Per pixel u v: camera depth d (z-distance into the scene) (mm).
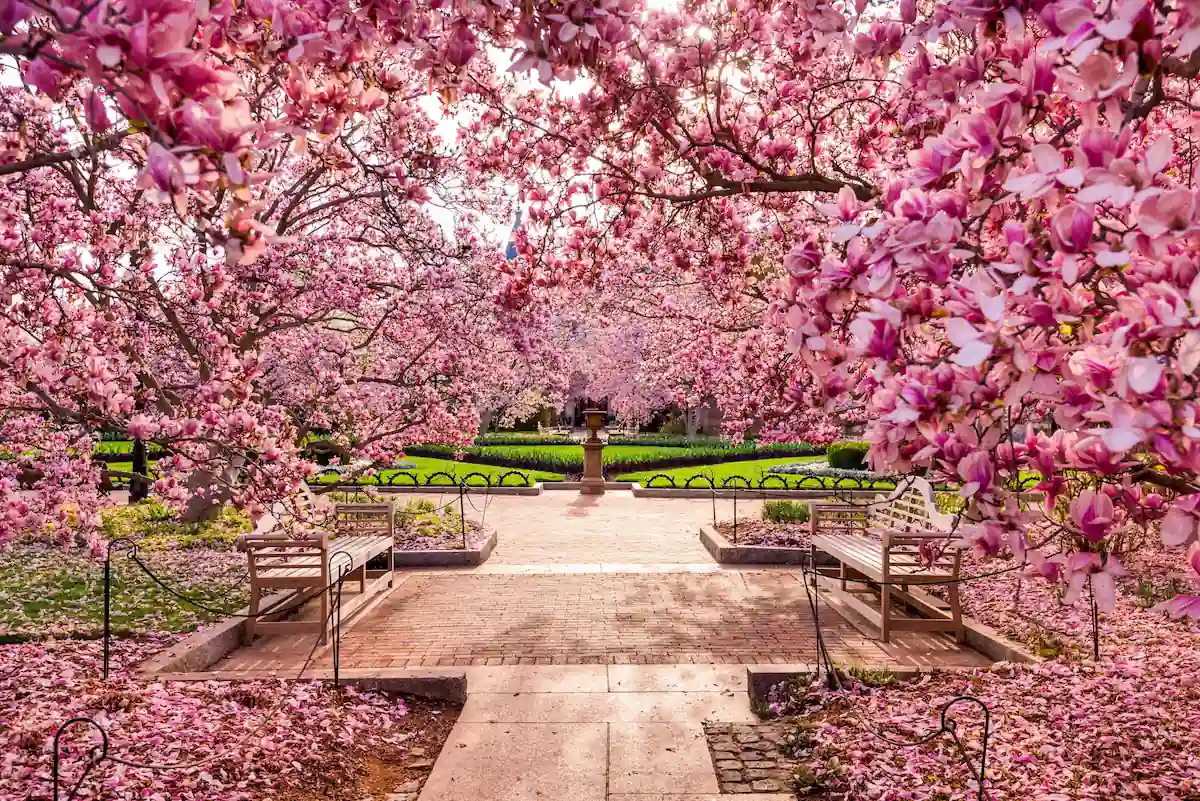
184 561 8773
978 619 6289
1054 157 1492
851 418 3211
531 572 8852
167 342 9852
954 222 1688
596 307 12875
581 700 4984
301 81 2242
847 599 7262
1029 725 4000
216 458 4602
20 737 3820
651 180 5453
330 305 10562
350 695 4891
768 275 6723
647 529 12328
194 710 4406
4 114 5617
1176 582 6414
